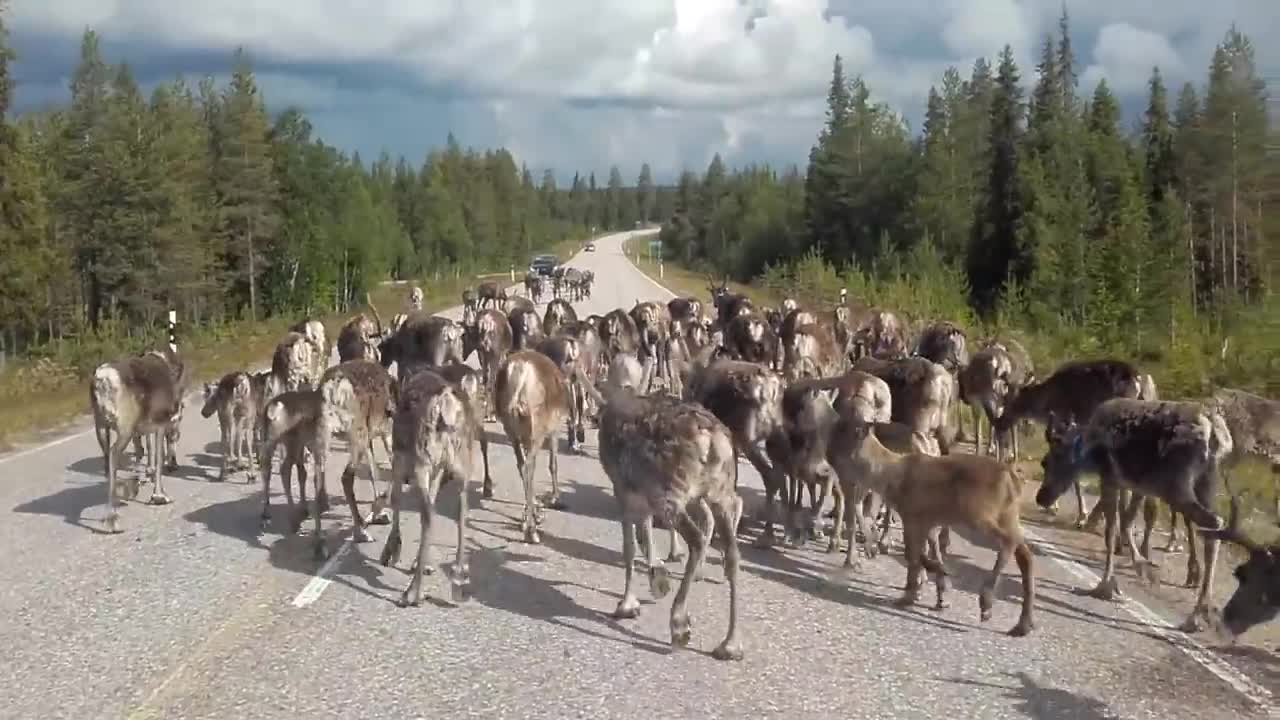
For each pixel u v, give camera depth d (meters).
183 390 16.22
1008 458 16.03
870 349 21.92
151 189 51.44
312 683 7.91
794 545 11.98
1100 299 29.53
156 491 13.77
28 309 44.38
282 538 12.03
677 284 71.31
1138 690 7.80
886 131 76.38
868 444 10.18
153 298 52.94
